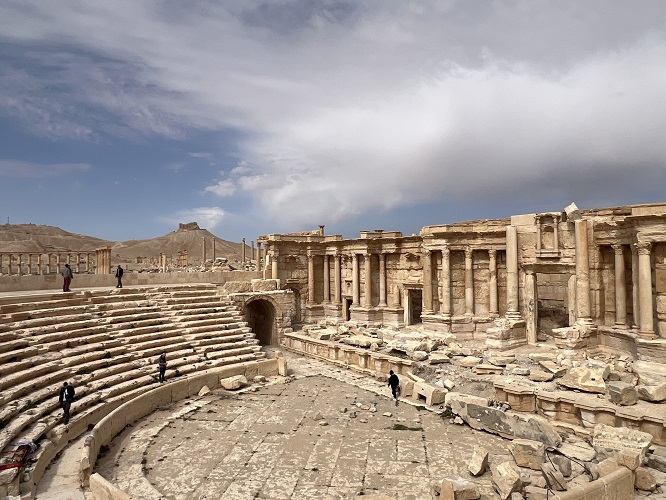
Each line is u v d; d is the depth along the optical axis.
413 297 42.97
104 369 21.70
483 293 32.62
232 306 33.66
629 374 19.95
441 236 32.56
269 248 42.72
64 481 13.61
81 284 34.31
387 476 14.90
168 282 38.75
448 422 19.80
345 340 32.09
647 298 21.47
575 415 18.17
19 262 39.28
